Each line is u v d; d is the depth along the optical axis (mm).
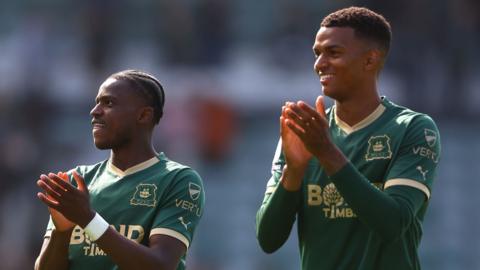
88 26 42906
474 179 39875
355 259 12781
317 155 12039
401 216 12234
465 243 38812
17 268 37750
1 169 39406
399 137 12898
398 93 39938
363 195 11984
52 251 12945
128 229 13148
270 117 41750
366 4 42656
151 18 44594
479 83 41188
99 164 13766
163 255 12805
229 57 43188
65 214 12148
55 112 41969
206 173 40344
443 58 40375
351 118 13117
